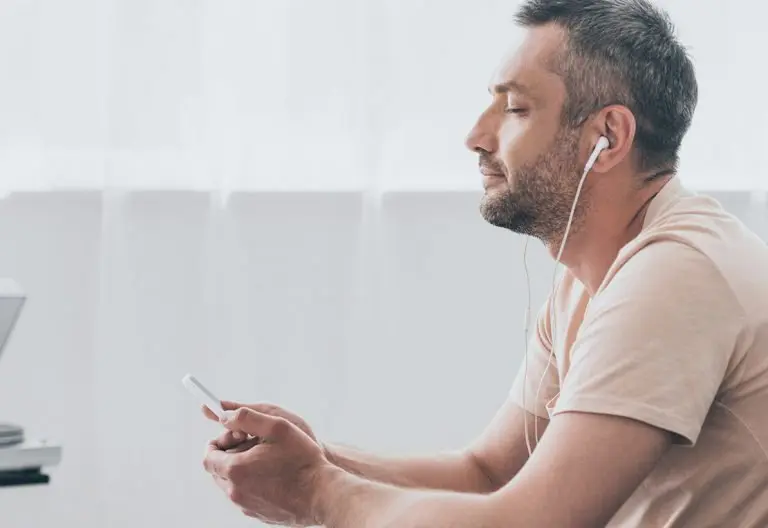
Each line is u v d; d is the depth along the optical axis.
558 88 1.45
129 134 2.55
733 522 1.37
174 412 2.63
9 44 2.47
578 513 1.24
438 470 1.76
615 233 1.48
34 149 2.50
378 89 2.71
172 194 2.59
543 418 1.73
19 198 2.50
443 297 2.82
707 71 2.96
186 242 2.61
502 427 1.77
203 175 2.61
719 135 2.98
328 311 2.73
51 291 2.54
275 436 1.42
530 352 1.75
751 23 2.97
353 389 2.77
